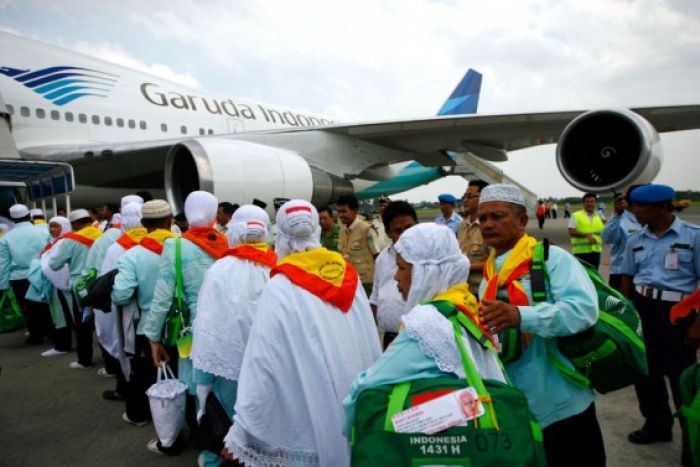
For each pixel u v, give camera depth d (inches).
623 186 244.7
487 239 76.6
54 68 352.2
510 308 62.8
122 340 132.9
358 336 77.2
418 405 47.2
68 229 220.7
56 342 213.9
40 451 121.2
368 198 650.2
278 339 70.0
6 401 155.0
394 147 405.1
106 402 154.2
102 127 367.6
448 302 56.7
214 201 118.3
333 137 365.1
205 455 100.5
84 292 155.9
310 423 70.6
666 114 290.5
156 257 127.3
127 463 115.1
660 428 118.1
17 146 324.5
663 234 120.4
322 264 75.3
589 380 70.0
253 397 68.6
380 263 125.0
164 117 407.8
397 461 46.2
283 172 306.5
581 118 253.0
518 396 49.1
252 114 494.3
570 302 65.1
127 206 151.1
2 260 214.1
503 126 350.9
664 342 118.5
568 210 1459.2
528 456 45.0
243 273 94.3
